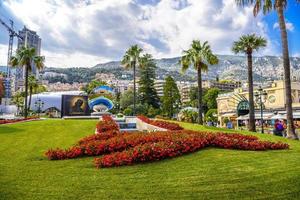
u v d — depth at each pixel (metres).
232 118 55.19
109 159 7.92
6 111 92.75
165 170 7.29
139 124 25.41
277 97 51.28
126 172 7.25
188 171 7.12
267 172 6.86
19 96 96.75
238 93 59.25
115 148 9.44
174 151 8.48
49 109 88.38
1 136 16.31
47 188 6.13
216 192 5.77
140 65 53.62
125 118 29.77
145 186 6.18
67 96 45.81
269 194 5.62
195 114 56.12
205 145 9.54
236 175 6.70
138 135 10.84
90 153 9.32
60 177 6.98
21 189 6.07
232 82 173.25
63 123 24.06
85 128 20.72
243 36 26.30
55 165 8.34
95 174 7.18
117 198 5.54
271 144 10.14
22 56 43.38
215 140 9.76
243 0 19.17
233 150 9.32
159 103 79.38
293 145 12.31
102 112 42.41
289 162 7.79
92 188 6.11
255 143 9.90
